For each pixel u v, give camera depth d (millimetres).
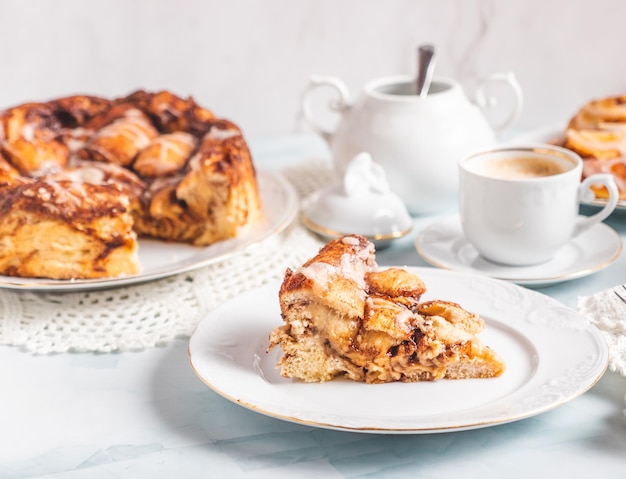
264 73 1311
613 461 522
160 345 644
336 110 835
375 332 571
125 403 585
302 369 579
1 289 716
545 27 1257
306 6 1273
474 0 1254
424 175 790
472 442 542
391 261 739
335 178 890
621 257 734
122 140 828
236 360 587
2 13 1262
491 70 1285
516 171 713
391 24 1278
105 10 1270
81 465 535
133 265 715
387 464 529
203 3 1270
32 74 1296
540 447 536
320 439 550
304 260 727
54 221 698
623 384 581
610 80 1271
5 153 810
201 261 701
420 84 812
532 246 688
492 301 636
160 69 1303
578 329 598
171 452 543
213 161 767
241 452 542
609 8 1236
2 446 551
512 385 562
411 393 562
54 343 646
